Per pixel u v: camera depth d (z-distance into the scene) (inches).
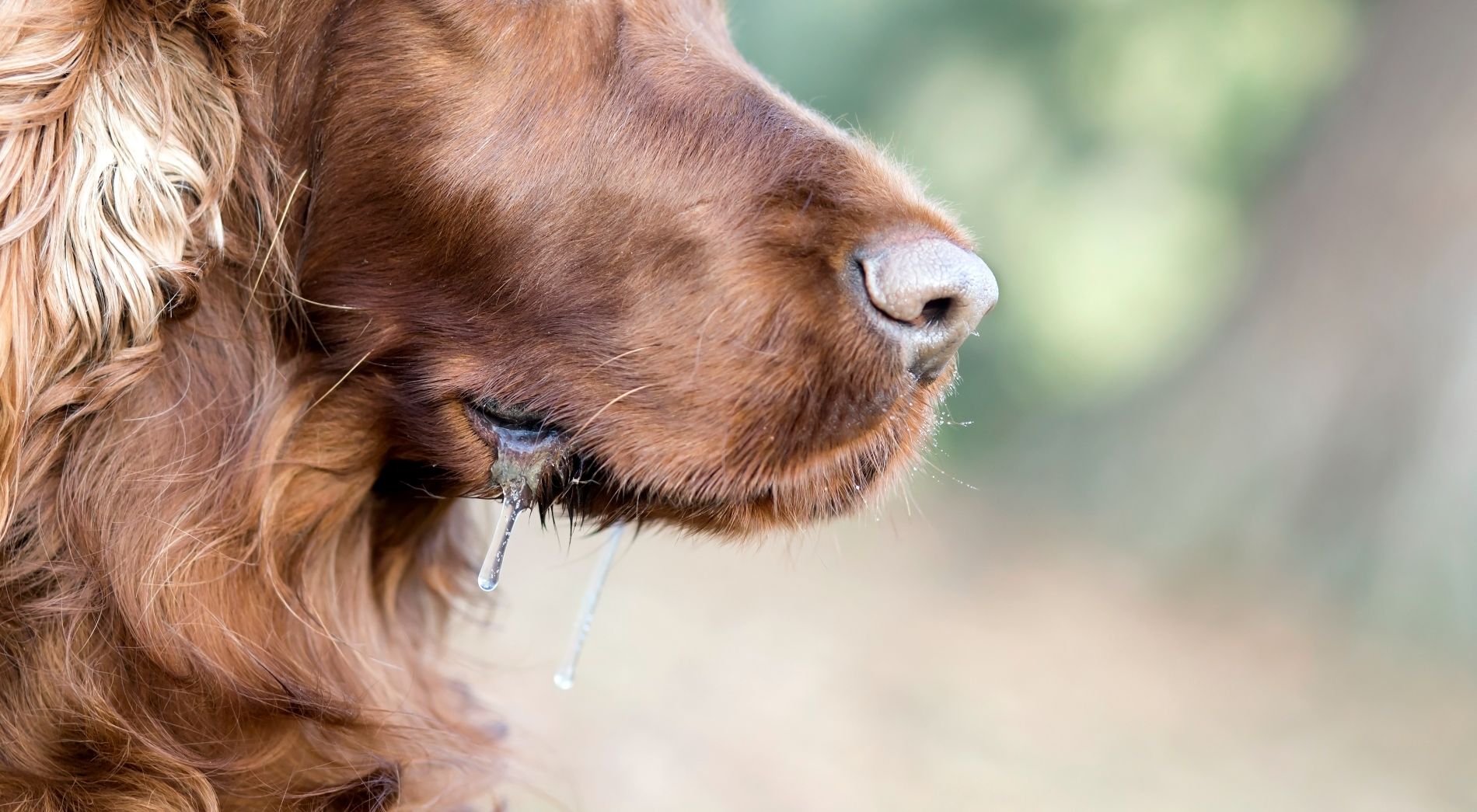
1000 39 115.3
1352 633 81.9
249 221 31.3
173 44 30.6
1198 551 92.4
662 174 31.4
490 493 31.9
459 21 31.3
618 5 31.9
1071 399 125.6
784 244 31.1
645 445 31.3
